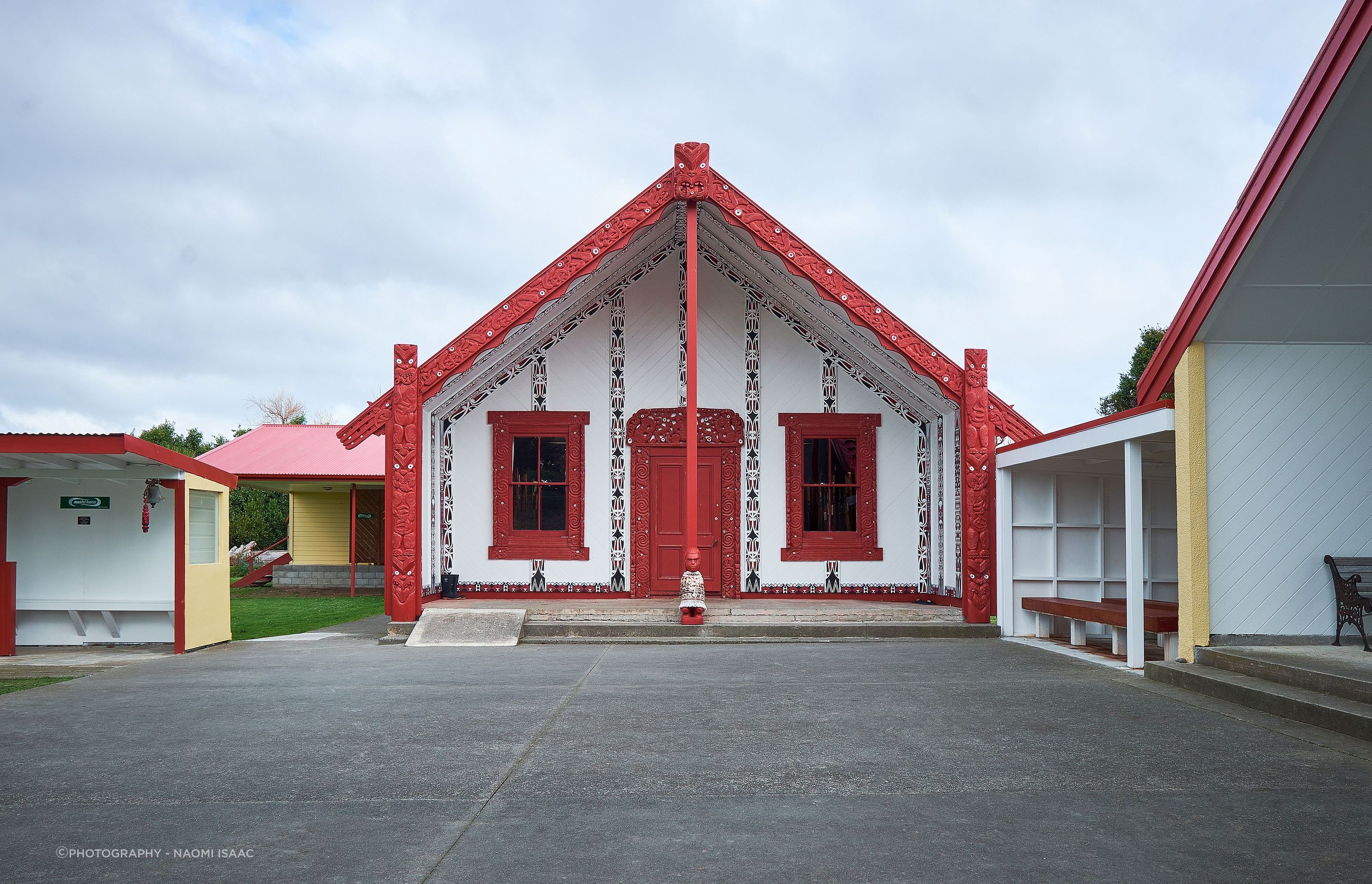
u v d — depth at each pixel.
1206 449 7.94
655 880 3.42
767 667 8.95
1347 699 6.14
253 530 28.06
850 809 4.29
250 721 6.32
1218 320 7.75
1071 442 9.83
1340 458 7.97
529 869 3.53
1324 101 6.33
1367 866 3.54
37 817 4.20
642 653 10.12
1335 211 6.91
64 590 10.69
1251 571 7.93
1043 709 6.69
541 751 5.43
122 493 10.77
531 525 13.84
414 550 11.88
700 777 4.84
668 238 13.96
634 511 13.78
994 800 4.41
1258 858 3.62
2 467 10.43
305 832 3.98
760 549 13.83
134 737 5.84
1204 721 6.22
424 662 9.41
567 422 13.82
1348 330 7.86
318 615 15.91
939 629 11.61
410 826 4.05
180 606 10.31
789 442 13.91
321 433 23.22
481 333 12.01
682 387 13.92
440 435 13.52
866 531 13.82
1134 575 8.68
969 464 11.95
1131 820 4.09
